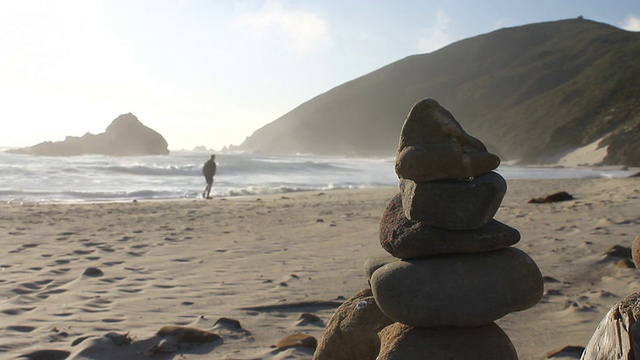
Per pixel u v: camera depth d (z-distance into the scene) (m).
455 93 151.00
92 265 7.53
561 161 82.38
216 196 21.81
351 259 7.96
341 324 3.79
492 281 3.12
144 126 105.31
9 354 4.19
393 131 148.75
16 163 41.59
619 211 12.66
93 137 100.00
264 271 7.19
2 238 9.71
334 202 17.62
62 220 12.55
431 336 3.22
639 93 97.12
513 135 114.00
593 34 159.38
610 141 78.81
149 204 16.89
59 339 4.57
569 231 10.06
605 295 5.95
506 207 14.66
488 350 3.17
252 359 4.24
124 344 4.41
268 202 17.80
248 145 193.75
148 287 6.35
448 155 3.13
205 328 4.91
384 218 3.50
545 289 6.30
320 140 157.38
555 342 4.66
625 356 2.21
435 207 3.18
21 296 5.84
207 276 6.91
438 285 3.12
